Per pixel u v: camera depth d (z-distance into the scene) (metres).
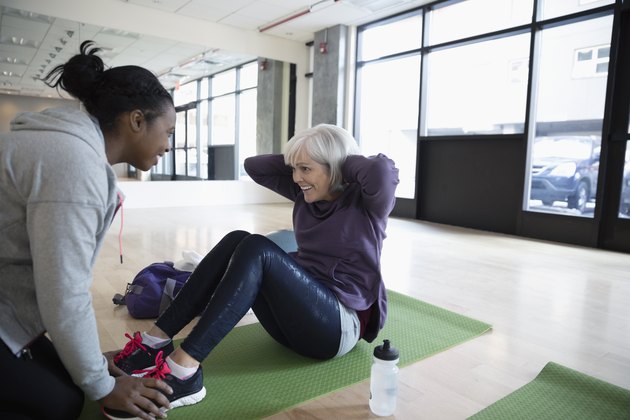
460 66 5.50
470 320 2.05
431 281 2.78
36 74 6.03
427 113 5.87
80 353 0.88
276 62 7.25
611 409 1.31
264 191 7.57
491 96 5.24
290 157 1.42
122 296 2.21
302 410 1.27
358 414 1.26
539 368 1.60
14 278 0.88
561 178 4.66
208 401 1.29
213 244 3.77
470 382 1.48
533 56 4.59
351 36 6.58
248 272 1.19
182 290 1.31
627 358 1.72
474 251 3.79
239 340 1.75
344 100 6.75
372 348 1.70
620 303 2.42
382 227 1.45
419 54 5.88
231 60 6.87
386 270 3.04
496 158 5.02
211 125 6.89
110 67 0.97
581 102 4.49
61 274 0.82
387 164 1.31
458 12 5.38
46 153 0.81
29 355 0.91
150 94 0.95
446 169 5.59
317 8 5.81
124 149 0.99
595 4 4.18
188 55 6.54
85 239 0.84
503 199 4.96
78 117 0.89
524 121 4.72
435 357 1.67
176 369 1.17
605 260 3.54
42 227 0.80
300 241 1.52
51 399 0.93
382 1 5.54
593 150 4.45
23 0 5.20
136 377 1.10
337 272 1.44
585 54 4.38
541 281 2.84
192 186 6.90
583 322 2.11
